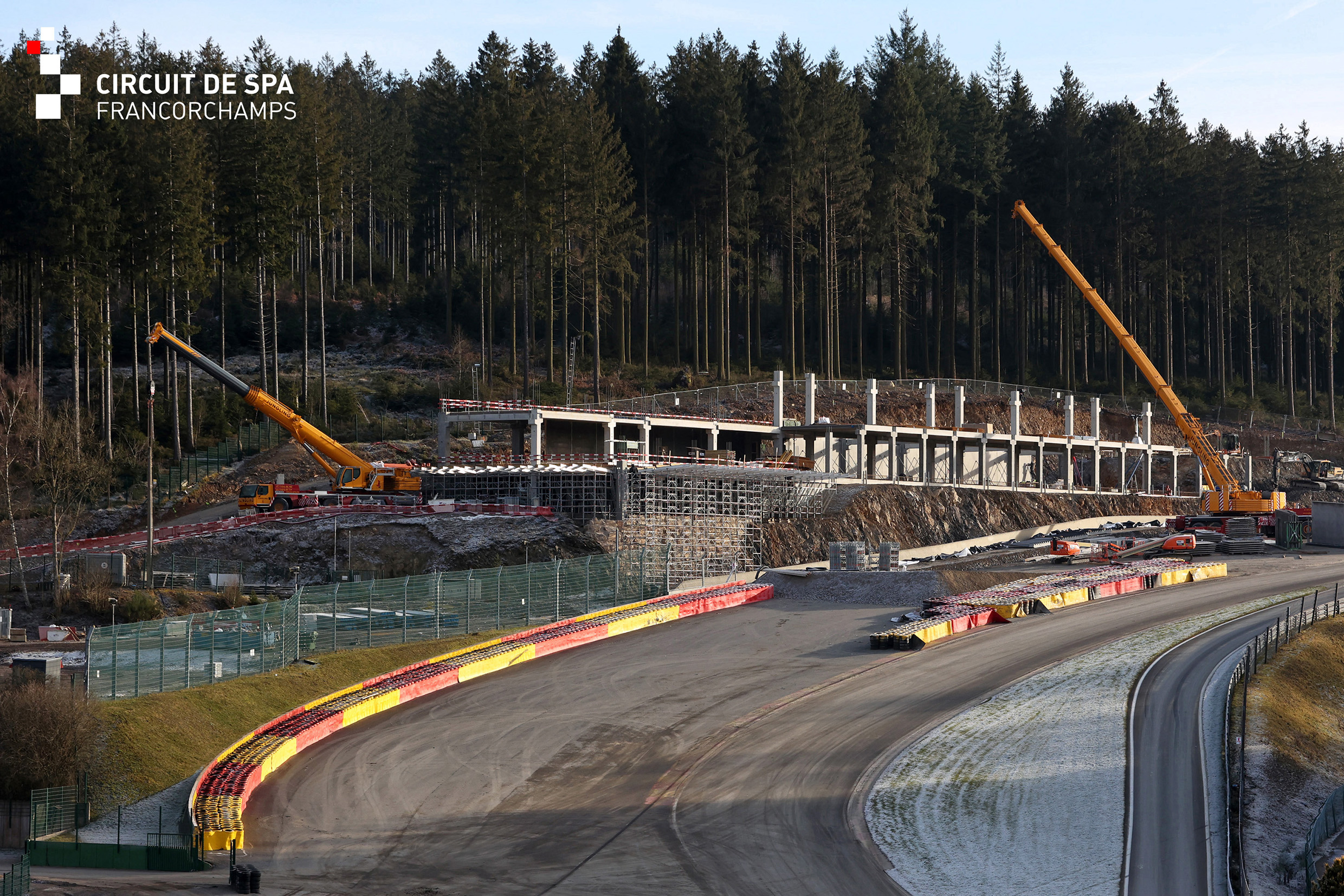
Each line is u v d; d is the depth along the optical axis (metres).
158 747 33.88
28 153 75.06
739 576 64.25
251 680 39.97
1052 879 28.42
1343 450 114.75
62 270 71.81
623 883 27.30
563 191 92.44
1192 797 34.00
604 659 47.97
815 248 114.81
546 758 36.28
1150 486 103.19
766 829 31.05
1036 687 44.09
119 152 77.62
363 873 27.55
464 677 44.56
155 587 54.09
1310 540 85.44
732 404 92.56
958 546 78.50
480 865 28.23
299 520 63.12
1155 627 54.06
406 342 113.44
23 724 30.75
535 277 111.50
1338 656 51.81
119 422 81.44
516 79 101.25
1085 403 110.81
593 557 55.97
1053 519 87.31
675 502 66.88
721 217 106.19
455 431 88.19
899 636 50.03
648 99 115.44
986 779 34.97
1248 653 47.41
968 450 95.19
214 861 28.03
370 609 45.62
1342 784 39.41
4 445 64.81
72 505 59.75
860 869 28.55
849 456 86.50
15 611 50.03
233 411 86.88
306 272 90.81
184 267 79.94
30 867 26.38
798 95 105.56
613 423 74.44
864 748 37.66
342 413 89.69
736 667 47.12
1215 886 28.27
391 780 34.06
